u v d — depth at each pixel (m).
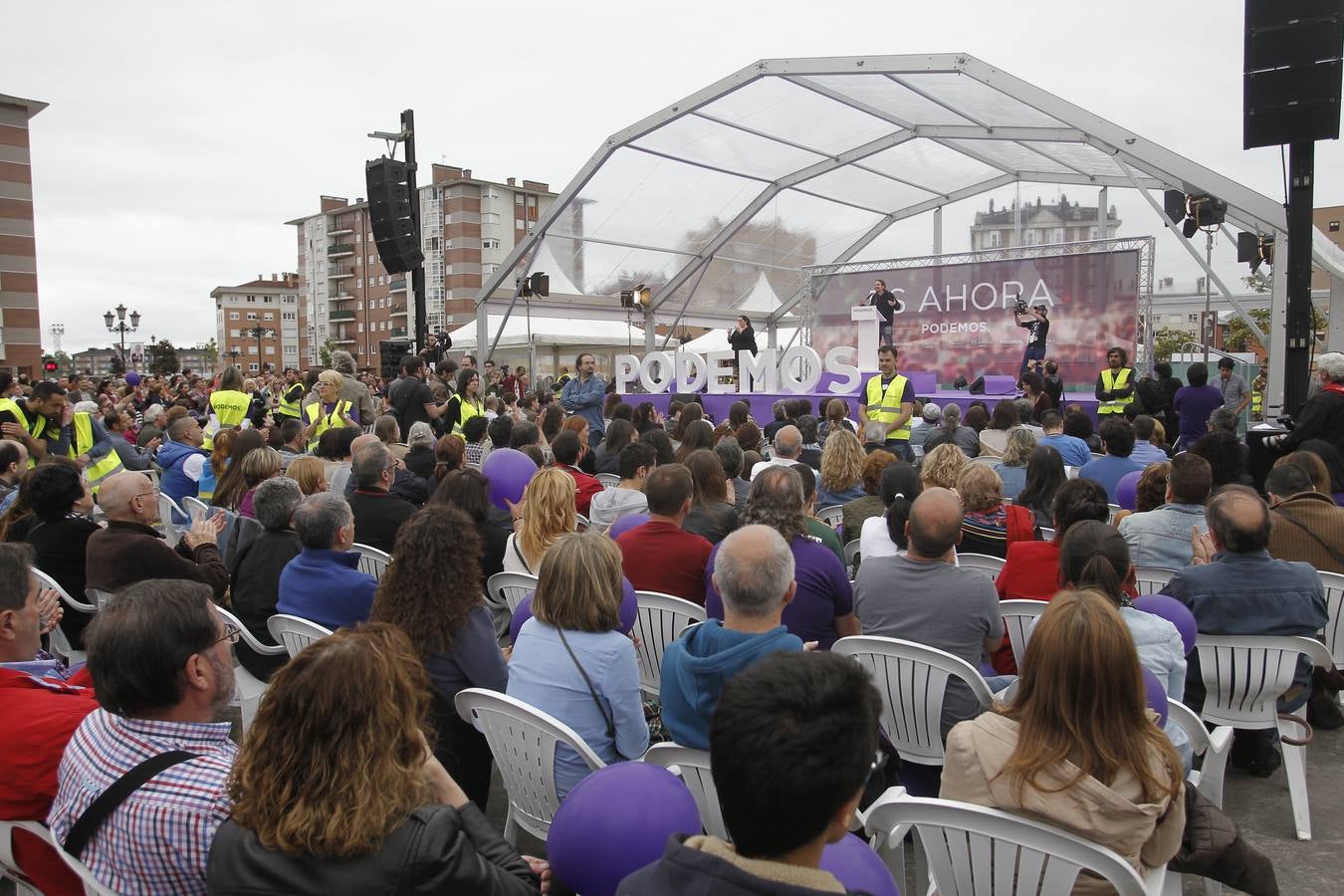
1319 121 5.92
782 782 1.21
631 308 19.11
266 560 3.91
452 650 2.79
